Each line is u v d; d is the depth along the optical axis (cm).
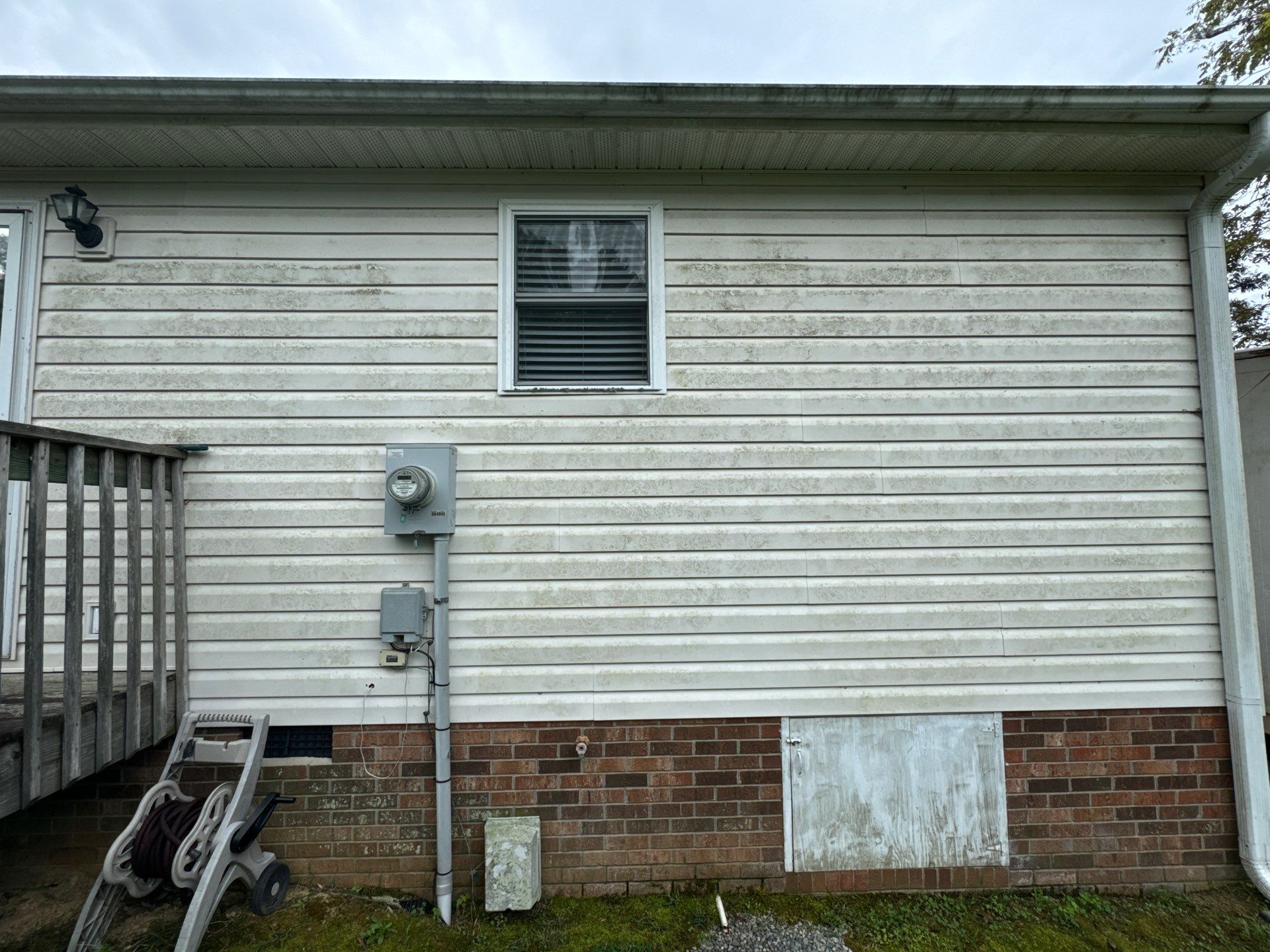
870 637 324
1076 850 319
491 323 328
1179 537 330
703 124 299
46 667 309
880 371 333
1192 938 285
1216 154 323
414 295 327
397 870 309
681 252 334
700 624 321
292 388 322
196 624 313
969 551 328
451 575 317
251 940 271
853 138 308
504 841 294
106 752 259
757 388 330
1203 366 332
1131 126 304
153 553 293
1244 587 320
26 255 319
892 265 337
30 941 273
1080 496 331
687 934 285
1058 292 338
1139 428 334
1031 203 340
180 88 275
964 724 324
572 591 319
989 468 331
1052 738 323
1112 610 327
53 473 243
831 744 321
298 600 315
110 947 265
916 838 319
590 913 298
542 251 338
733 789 317
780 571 324
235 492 318
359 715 313
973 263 338
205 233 325
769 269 334
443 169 329
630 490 324
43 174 321
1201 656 327
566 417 326
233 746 287
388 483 296
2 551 216
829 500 327
